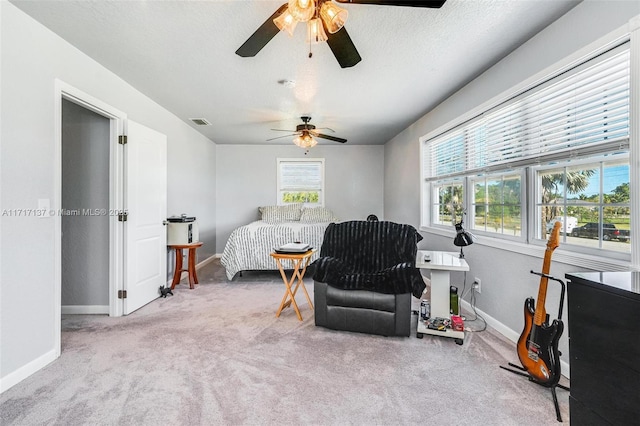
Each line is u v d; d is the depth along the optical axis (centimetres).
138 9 176
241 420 139
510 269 227
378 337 229
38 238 186
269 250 411
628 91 149
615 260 153
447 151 341
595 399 105
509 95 226
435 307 239
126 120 279
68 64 213
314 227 431
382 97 323
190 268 374
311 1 130
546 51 192
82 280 283
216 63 245
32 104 183
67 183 282
